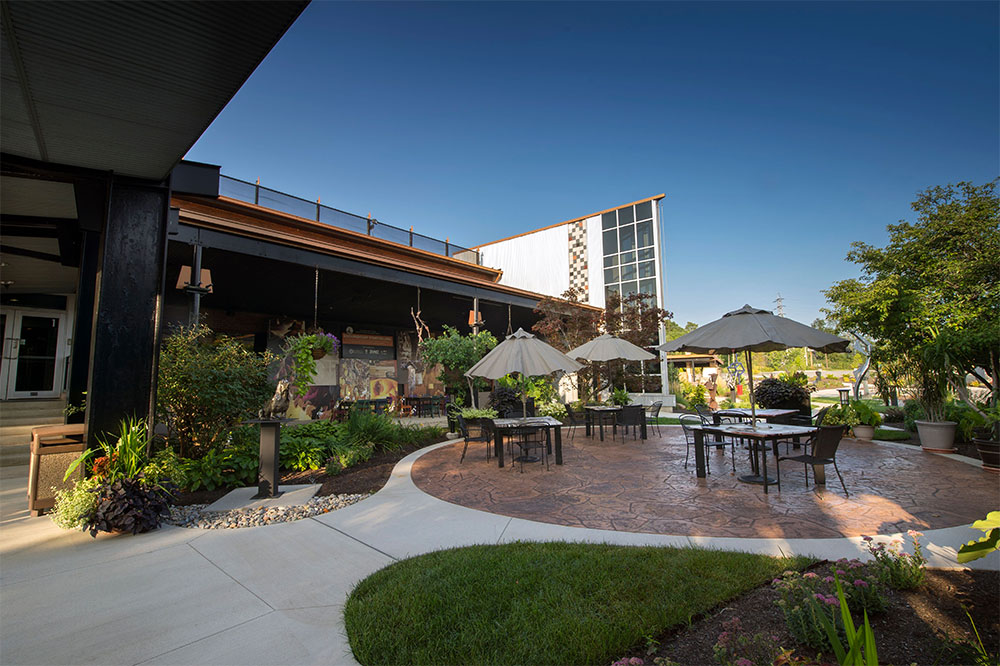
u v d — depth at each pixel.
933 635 2.34
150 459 4.84
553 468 7.41
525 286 23.31
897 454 8.33
